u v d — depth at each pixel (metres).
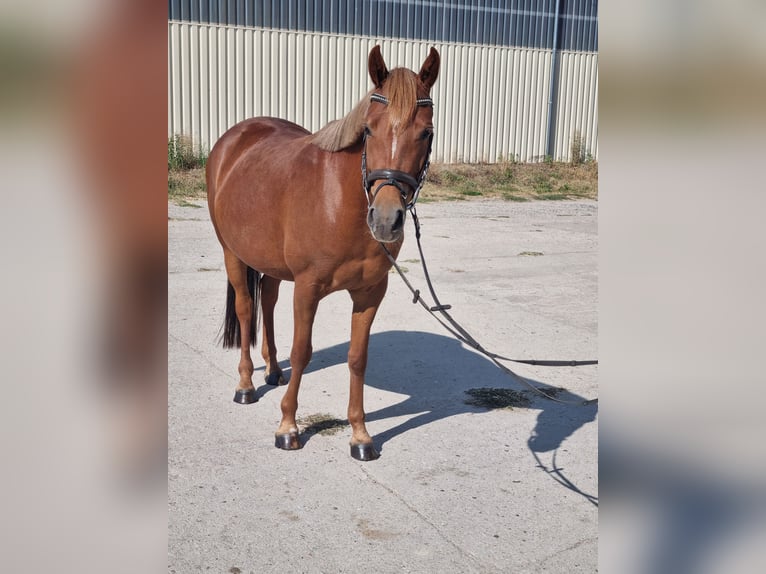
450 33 15.11
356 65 14.38
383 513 3.05
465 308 6.46
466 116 15.71
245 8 13.06
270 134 4.18
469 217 11.84
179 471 3.33
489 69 15.73
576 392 4.57
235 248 3.97
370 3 14.20
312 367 4.86
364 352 3.56
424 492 3.24
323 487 3.26
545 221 11.87
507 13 15.63
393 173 2.83
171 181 12.37
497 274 7.91
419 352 5.24
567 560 2.74
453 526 2.96
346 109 14.50
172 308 5.95
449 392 4.51
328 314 6.14
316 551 2.74
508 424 4.04
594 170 16.97
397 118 2.80
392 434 3.86
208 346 5.12
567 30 16.53
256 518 2.96
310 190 3.29
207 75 13.00
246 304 4.22
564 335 5.79
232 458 3.50
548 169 16.67
